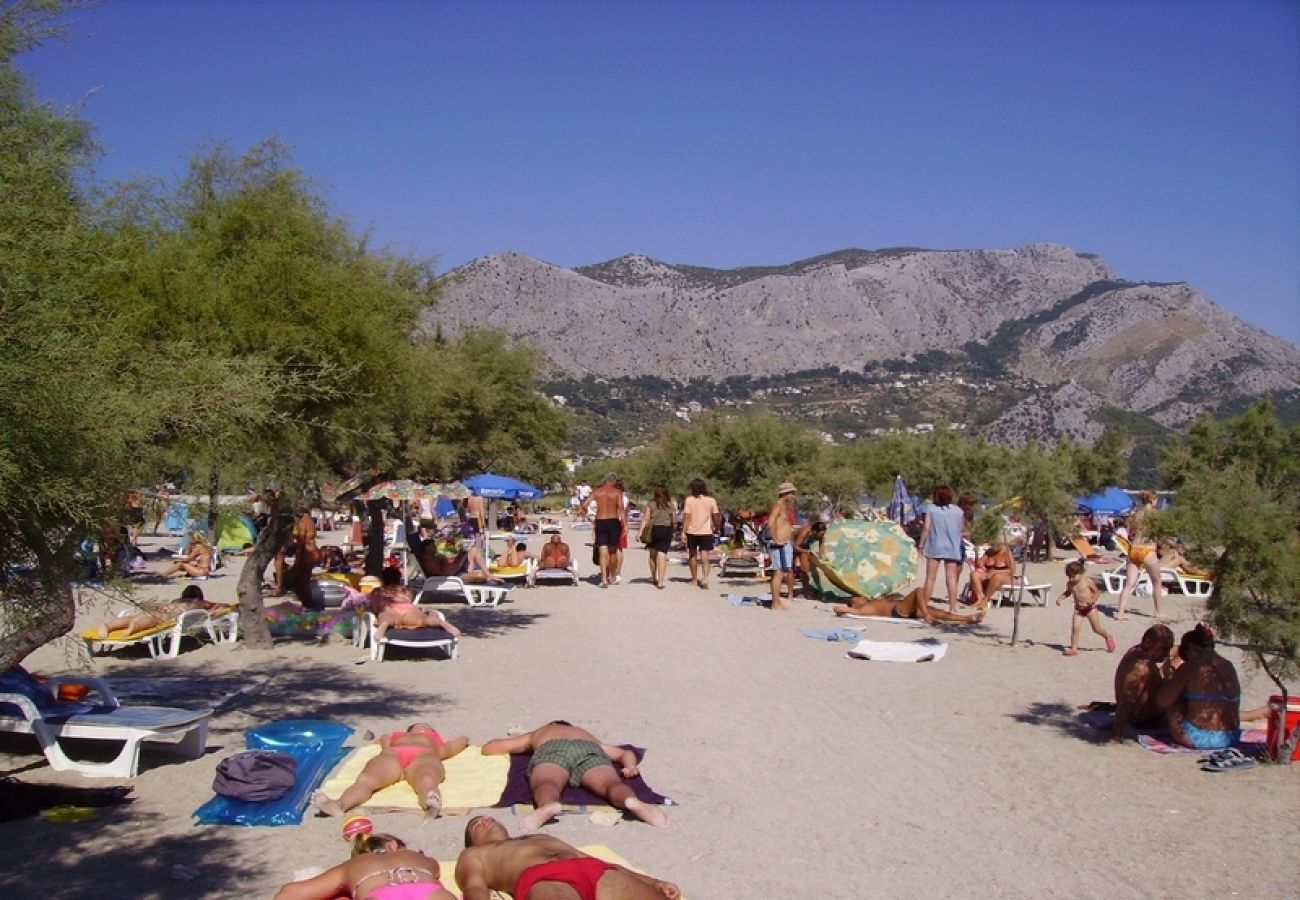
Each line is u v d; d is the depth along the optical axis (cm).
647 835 665
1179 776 796
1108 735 921
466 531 2717
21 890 566
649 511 2319
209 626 1400
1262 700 1078
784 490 1820
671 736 923
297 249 1118
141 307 933
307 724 868
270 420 1022
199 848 632
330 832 661
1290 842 651
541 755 727
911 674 1214
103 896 559
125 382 762
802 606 1847
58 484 580
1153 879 595
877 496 3819
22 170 627
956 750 877
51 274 618
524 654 1348
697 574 2331
